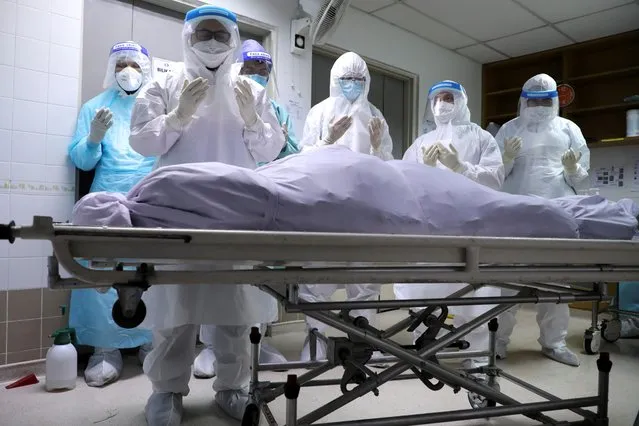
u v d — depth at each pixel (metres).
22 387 2.03
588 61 4.39
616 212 1.37
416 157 2.60
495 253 1.11
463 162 2.24
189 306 1.56
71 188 2.28
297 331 3.15
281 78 3.07
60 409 1.79
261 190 1.00
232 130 1.76
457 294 1.68
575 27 3.89
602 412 1.46
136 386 2.06
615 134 4.20
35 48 2.16
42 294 2.19
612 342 2.98
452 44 4.33
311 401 1.90
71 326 2.20
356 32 3.67
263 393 1.51
